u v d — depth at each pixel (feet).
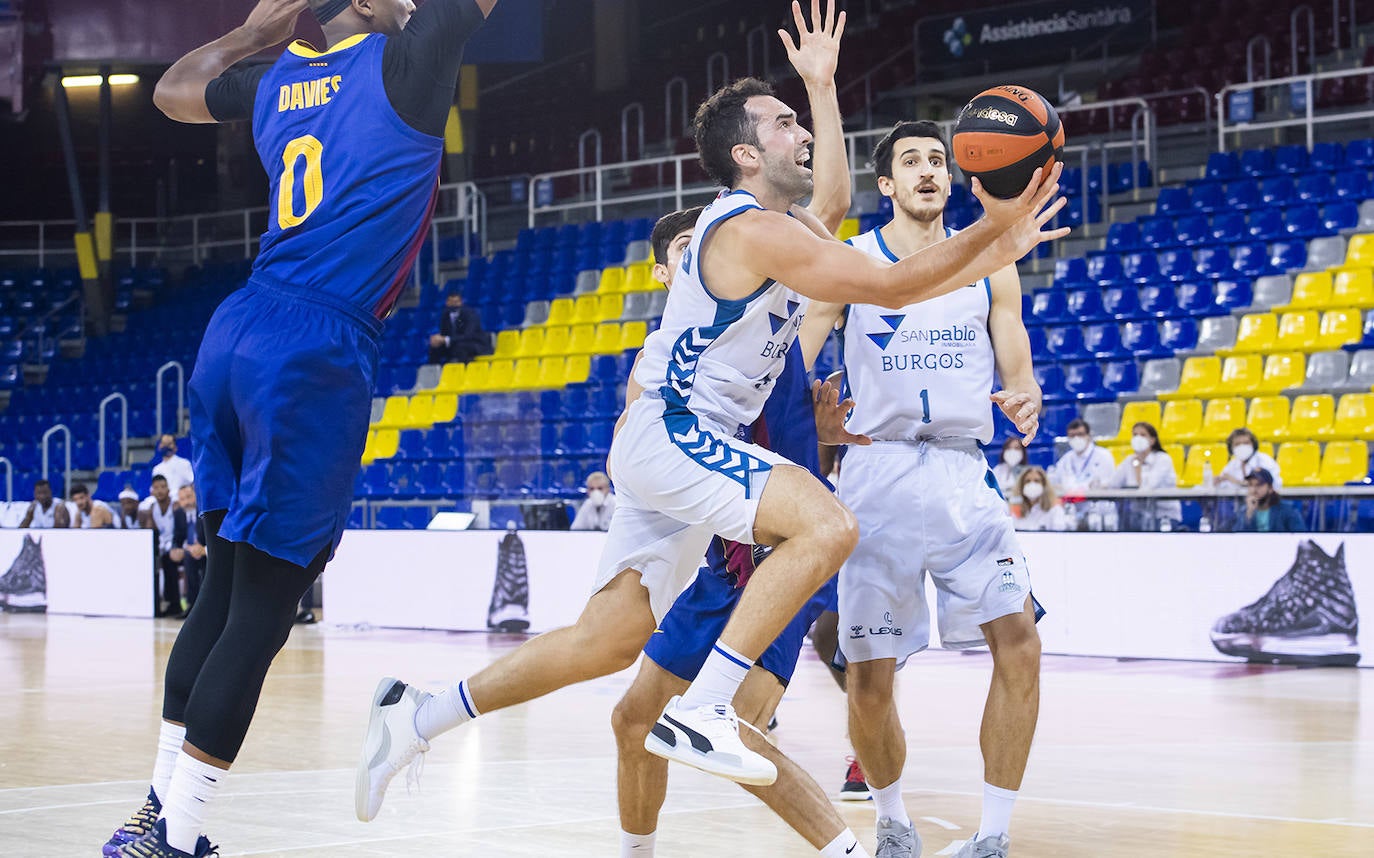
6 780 15.71
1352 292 41.68
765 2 73.46
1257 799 14.47
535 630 35.68
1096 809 13.94
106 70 59.52
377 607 38.78
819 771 16.55
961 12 64.23
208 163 74.02
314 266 10.59
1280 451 38.17
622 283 54.39
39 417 61.52
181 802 10.00
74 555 46.60
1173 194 47.73
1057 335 44.80
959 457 11.87
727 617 10.71
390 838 12.49
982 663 29.73
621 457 9.77
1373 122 51.93
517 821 13.29
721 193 10.27
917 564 11.64
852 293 8.91
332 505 10.46
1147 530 29.91
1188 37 61.93
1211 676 26.37
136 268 69.15
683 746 8.87
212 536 10.96
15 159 74.33
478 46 55.36
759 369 9.91
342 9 11.24
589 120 75.05
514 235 65.51
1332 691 24.03
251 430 10.37
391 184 10.66
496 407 49.26
